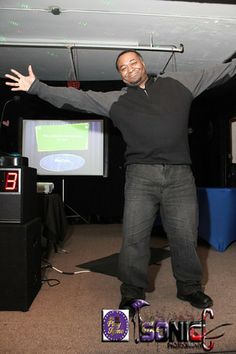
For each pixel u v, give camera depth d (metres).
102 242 3.69
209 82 1.87
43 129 4.89
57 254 3.09
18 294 1.72
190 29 3.12
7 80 4.67
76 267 2.61
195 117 5.87
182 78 1.83
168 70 4.23
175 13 2.81
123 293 1.76
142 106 1.74
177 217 1.74
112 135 5.30
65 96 1.79
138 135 1.73
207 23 3.00
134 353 1.31
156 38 3.32
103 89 4.84
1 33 3.19
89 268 2.56
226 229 3.12
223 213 3.11
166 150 1.71
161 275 2.37
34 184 2.08
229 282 2.16
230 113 5.62
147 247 1.79
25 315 1.68
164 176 1.71
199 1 2.60
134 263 1.74
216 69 1.87
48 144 4.89
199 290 1.80
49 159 4.89
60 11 2.76
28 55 3.75
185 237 1.74
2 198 1.75
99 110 1.86
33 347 1.35
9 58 3.84
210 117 5.89
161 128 1.70
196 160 5.91
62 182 5.01
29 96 4.97
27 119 4.88
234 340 1.40
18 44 3.37
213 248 3.30
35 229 1.94
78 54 3.72
